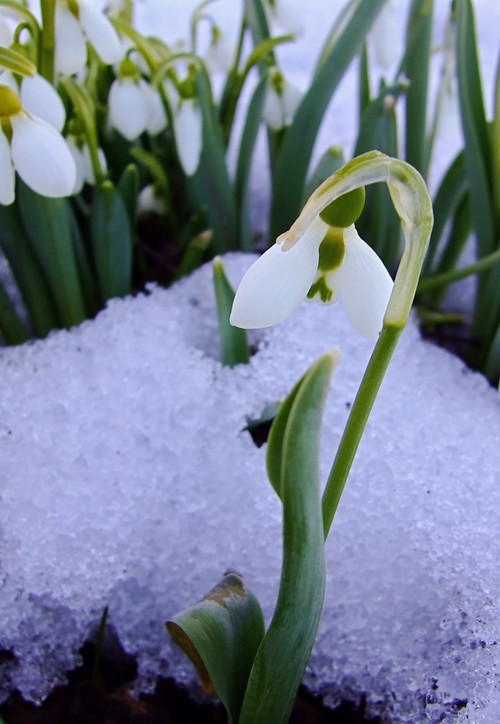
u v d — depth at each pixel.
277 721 0.27
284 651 0.26
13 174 0.28
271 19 0.41
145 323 0.37
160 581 0.32
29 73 0.27
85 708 0.31
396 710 0.30
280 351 0.35
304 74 0.59
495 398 0.35
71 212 0.37
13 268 0.38
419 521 0.31
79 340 0.36
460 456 0.33
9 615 0.31
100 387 0.34
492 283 0.39
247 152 0.40
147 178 0.47
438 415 0.34
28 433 0.33
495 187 0.37
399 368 0.36
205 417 0.34
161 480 0.32
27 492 0.32
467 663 0.29
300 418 0.22
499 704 0.28
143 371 0.35
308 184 0.37
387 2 0.36
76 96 0.33
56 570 0.31
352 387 0.34
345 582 0.31
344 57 0.35
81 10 0.32
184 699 0.32
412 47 0.38
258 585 0.31
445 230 0.49
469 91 0.35
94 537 0.31
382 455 0.32
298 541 0.23
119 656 0.32
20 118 0.27
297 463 0.22
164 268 0.46
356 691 0.31
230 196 0.41
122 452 0.33
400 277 0.22
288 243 0.22
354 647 0.31
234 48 0.46
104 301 0.40
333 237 0.22
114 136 0.42
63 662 0.31
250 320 0.22
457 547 0.31
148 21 0.63
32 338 0.42
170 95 0.39
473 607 0.30
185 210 0.47
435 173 0.52
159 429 0.33
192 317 0.38
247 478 0.32
